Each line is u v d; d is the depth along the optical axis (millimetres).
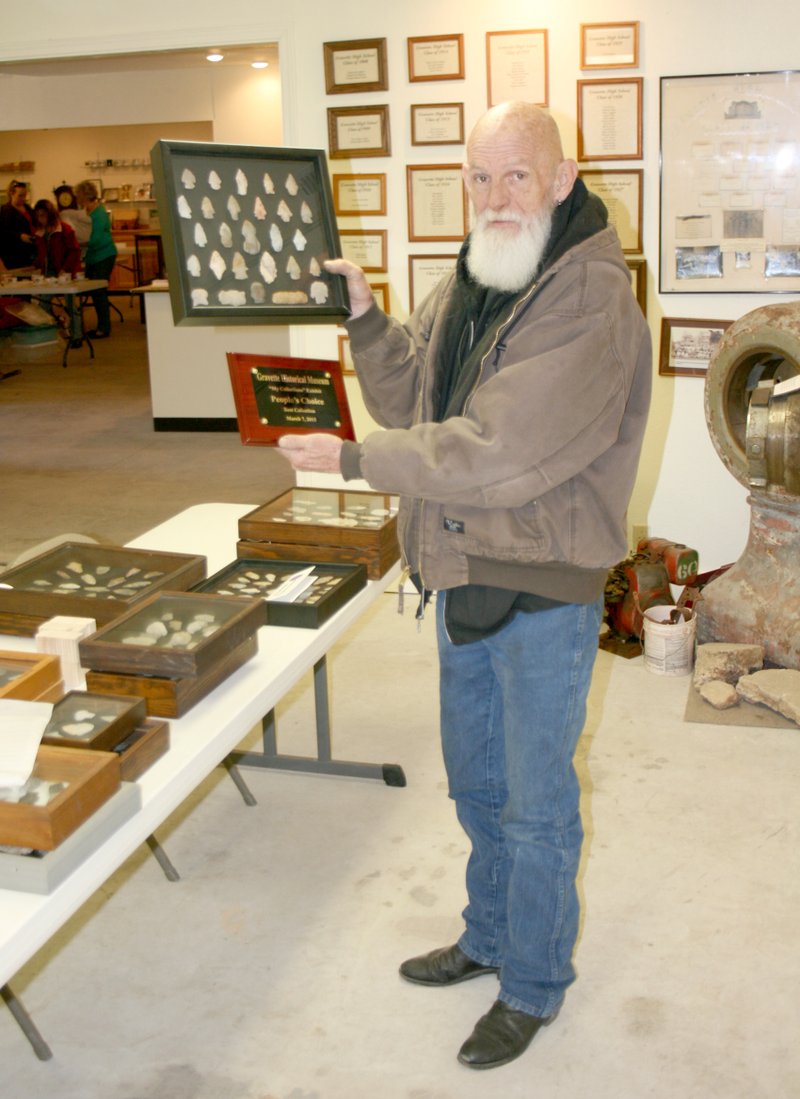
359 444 1729
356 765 3070
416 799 2982
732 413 3645
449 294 1937
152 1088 2008
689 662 3748
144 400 9016
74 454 7188
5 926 1245
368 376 2055
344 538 2443
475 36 4109
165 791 1567
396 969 2314
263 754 3135
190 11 4418
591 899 2535
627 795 2980
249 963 2344
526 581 1761
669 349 4180
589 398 1646
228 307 1896
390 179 4328
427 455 1659
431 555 1836
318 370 2113
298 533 2488
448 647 1992
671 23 3936
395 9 4168
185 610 2012
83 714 1654
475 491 1667
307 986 2270
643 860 2684
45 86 11523
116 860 1412
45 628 1977
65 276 10836
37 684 1764
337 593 2260
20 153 14914
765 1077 2012
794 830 2801
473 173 1758
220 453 7137
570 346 1645
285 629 2174
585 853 2713
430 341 1935
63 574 2328
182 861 2717
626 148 4051
